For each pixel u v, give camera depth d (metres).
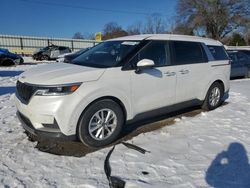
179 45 5.20
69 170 3.43
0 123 5.05
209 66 5.77
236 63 12.05
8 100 6.93
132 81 4.27
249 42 45.00
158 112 4.85
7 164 3.53
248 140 4.43
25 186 3.06
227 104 6.76
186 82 5.22
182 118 5.53
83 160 3.69
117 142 4.30
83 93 3.73
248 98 7.50
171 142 4.32
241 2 41.88
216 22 42.75
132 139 4.42
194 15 43.34
